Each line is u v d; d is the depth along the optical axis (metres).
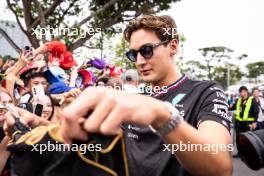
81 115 0.79
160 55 1.70
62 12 10.92
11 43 9.51
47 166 1.01
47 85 3.30
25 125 1.38
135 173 1.61
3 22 11.12
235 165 7.93
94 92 0.79
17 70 3.21
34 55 3.41
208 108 1.54
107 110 0.78
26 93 3.27
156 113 0.89
